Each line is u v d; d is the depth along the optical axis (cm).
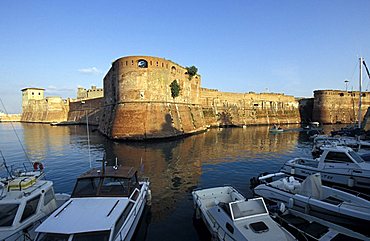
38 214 995
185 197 1602
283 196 1254
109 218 897
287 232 894
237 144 4112
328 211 1058
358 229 981
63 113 11775
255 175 2153
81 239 794
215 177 2083
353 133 3559
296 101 10744
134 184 1240
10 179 1090
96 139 4872
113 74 5516
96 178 1156
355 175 1551
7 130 7500
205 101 8375
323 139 3338
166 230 1155
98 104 9375
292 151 3459
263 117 9588
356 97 9844
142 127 4572
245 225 889
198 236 1102
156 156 3017
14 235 866
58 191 1758
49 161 2845
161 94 5066
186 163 2636
